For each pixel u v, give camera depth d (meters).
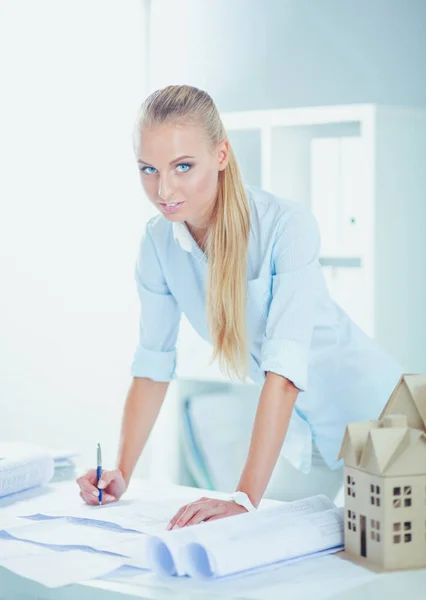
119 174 3.78
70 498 1.49
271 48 3.60
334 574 1.03
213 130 1.36
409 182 3.02
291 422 1.80
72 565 1.07
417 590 0.97
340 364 1.70
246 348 1.52
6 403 3.75
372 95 3.44
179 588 0.99
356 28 3.45
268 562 1.05
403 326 3.04
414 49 3.37
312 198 3.04
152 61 3.72
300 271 1.45
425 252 3.04
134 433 1.62
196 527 1.07
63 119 3.77
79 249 3.78
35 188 3.75
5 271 3.73
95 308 3.79
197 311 1.64
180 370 3.22
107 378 3.79
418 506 1.05
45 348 3.76
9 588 1.05
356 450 1.09
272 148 3.17
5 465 1.49
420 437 1.06
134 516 1.31
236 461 3.23
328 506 1.23
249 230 1.49
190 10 3.71
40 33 3.75
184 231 1.51
